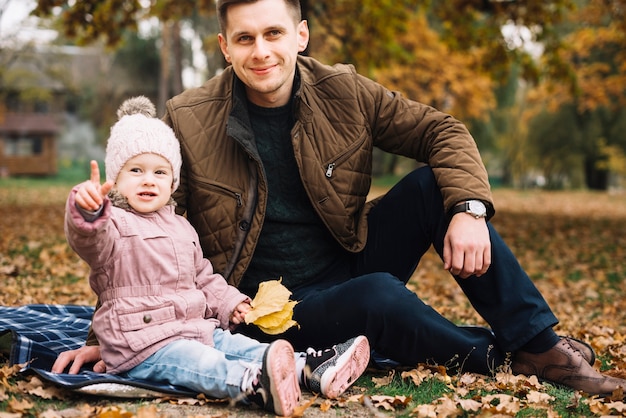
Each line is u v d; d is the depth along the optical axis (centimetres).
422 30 2745
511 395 285
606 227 1571
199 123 317
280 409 248
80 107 4831
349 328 294
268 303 291
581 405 276
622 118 3341
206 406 262
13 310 378
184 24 4078
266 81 301
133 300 276
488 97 3303
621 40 1855
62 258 830
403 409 268
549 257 1055
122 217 281
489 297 297
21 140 4403
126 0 1327
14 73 3406
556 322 296
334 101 325
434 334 294
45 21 2625
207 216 312
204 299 291
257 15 296
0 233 1112
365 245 328
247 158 312
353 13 1382
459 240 287
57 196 2409
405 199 318
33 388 268
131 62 4522
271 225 318
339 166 318
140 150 288
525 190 4034
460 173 304
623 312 630
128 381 263
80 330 347
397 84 2909
